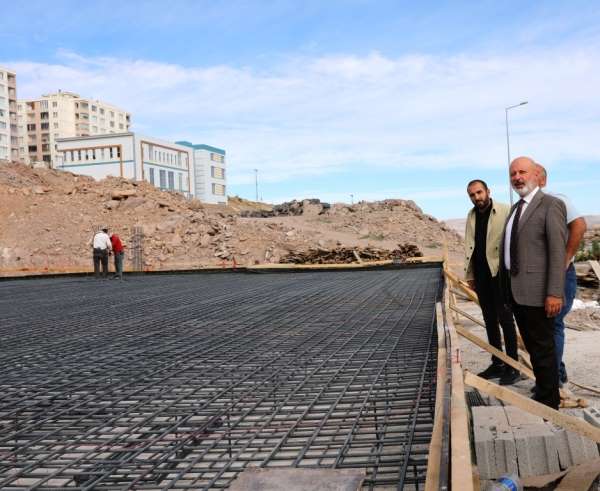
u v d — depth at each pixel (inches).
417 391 141.4
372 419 123.5
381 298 343.9
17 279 636.1
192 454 113.3
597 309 322.0
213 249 848.9
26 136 4062.5
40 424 128.4
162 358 192.7
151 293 425.7
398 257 808.9
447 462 83.7
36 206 943.7
